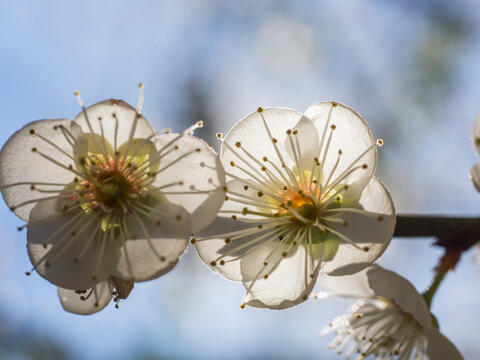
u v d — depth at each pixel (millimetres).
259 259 139
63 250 135
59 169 138
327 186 139
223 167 137
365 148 137
